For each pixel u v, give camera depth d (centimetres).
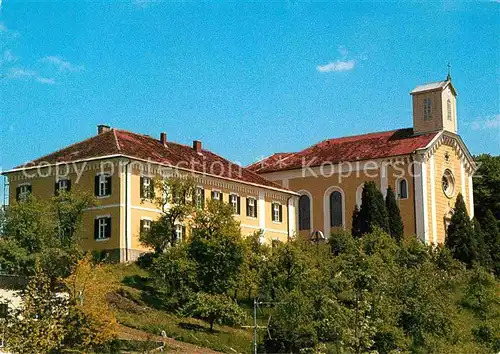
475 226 9244
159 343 5384
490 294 7619
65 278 5059
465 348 6144
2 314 4728
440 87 10094
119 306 6088
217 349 5597
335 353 5341
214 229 6850
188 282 6462
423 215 9562
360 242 7900
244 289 6944
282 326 5744
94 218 7556
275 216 9400
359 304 5003
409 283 6275
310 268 6794
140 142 8231
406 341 5650
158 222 7219
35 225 6594
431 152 9800
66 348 4609
